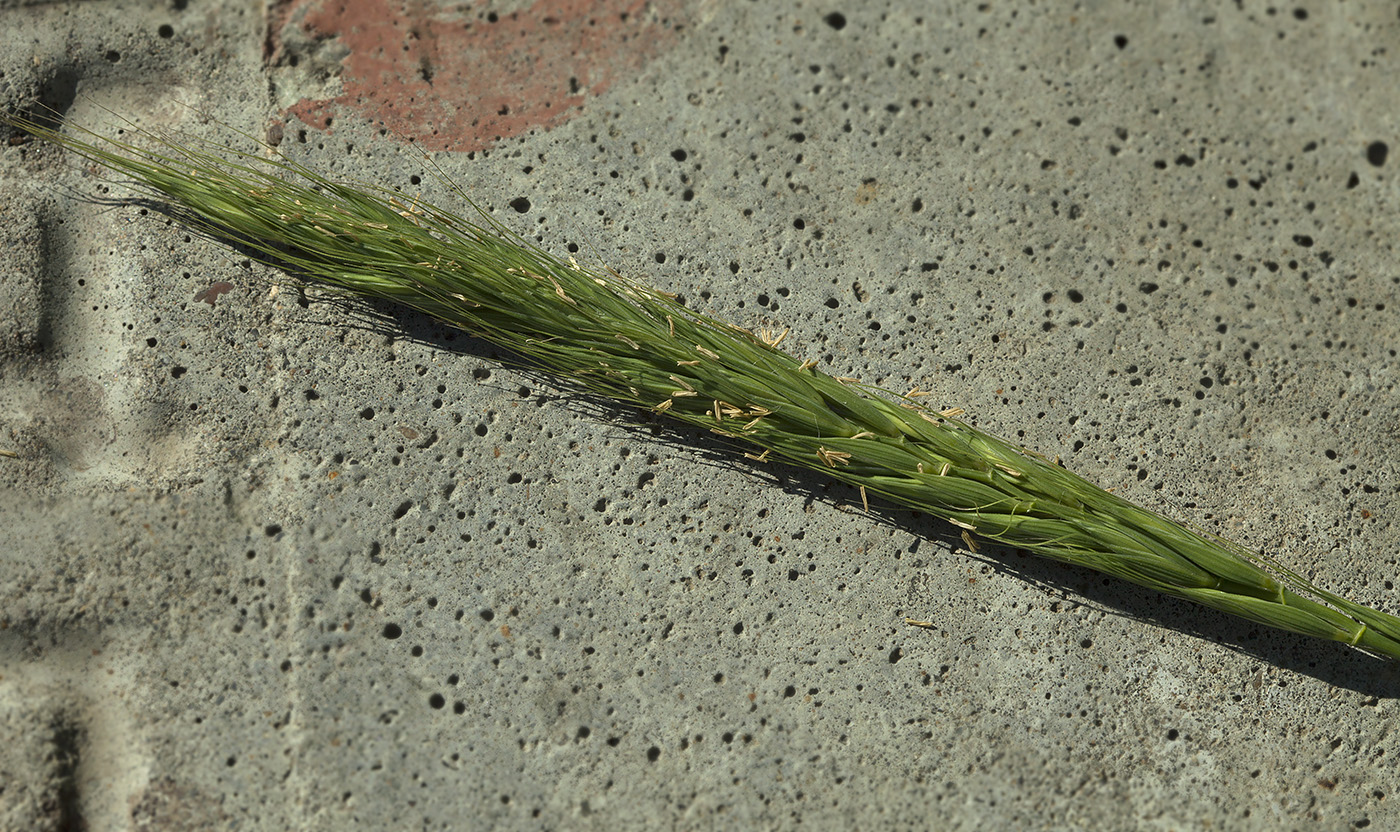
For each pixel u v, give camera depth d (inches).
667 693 12.5
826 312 12.9
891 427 12.4
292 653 12.4
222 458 12.6
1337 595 12.6
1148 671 12.5
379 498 12.6
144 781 12.3
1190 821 12.4
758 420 12.3
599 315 12.4
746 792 12.4
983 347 12.9
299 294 12.7
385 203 12.7
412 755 12.4
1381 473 12.8
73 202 12.8
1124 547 12.3
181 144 12.9
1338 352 12.9
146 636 12.4
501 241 12.5
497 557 12.5
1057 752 12.4
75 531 12.5
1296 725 12.5
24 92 12.9
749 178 13.0
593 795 12.4
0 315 12.6
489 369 12.7
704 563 12.6
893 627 12.5
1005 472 12.3
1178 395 12.8
